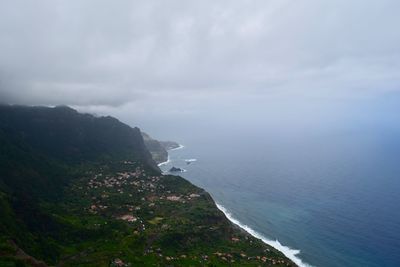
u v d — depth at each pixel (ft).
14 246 591.37
